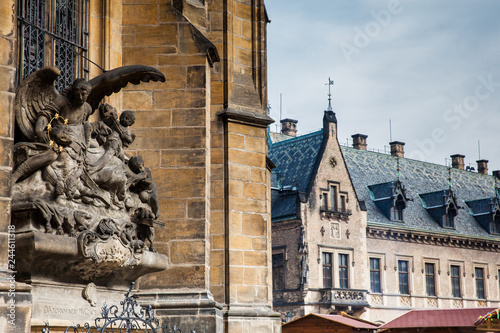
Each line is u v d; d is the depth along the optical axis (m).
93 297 10.10
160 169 12.93
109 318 8.76
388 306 58.09
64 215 9.27
